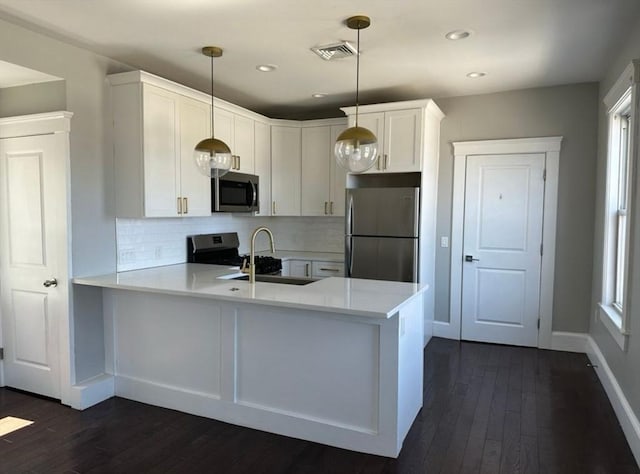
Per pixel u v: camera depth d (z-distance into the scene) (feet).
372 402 8.27
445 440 8.73
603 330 11.71
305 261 16.26
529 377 12.00
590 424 9.38
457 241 15.43
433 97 15.20
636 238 8.60
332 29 9.47
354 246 14.44
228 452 8.34
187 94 12.12
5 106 10.68
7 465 7.91
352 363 8.38
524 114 14.35
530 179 14.43
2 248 10.93
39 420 9.55
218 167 9.93
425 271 14.46
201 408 9.76
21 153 10.47
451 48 10.57
